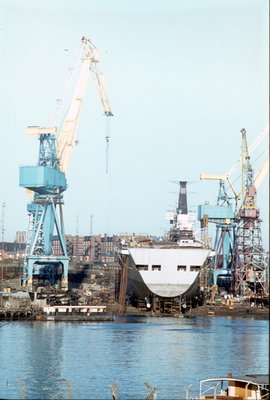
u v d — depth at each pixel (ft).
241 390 515.91
